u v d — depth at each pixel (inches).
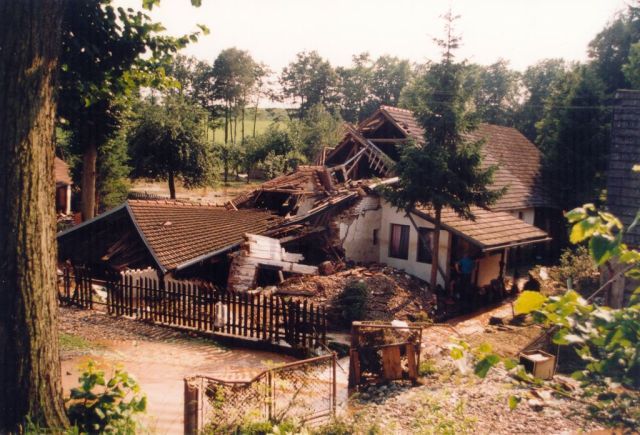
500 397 379.9
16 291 213.5
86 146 1090.1
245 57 3902.6
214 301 572.1
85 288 669.9
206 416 303.4
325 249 828.0
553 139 1181.7
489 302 784.9
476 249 833.5
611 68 1349.7
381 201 868.0
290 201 976.9
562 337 104.3
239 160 2554.1
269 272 787.4
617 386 103.8
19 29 206.7
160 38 379.6
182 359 486.9
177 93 1886.1
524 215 1056.2
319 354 505.4
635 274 108.5
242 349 537.0
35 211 216.8
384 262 861.8
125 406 239.5
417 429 320.5
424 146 719.7
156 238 834.8
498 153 1168.2
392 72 3848.4
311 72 4197.8
